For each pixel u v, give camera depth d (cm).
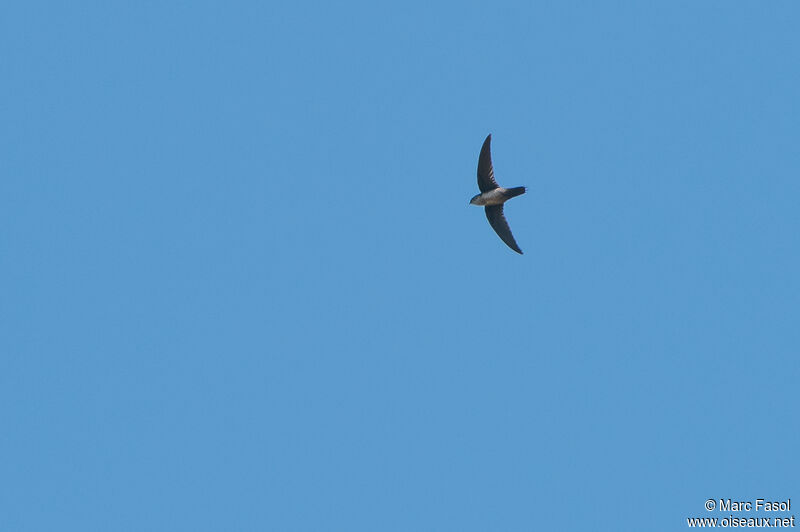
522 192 3662
